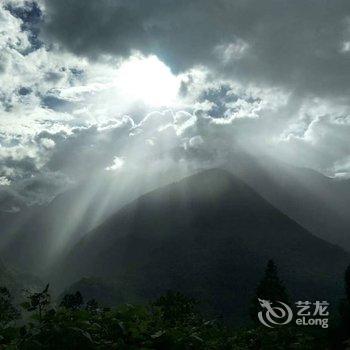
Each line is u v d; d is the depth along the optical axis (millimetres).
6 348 4105
